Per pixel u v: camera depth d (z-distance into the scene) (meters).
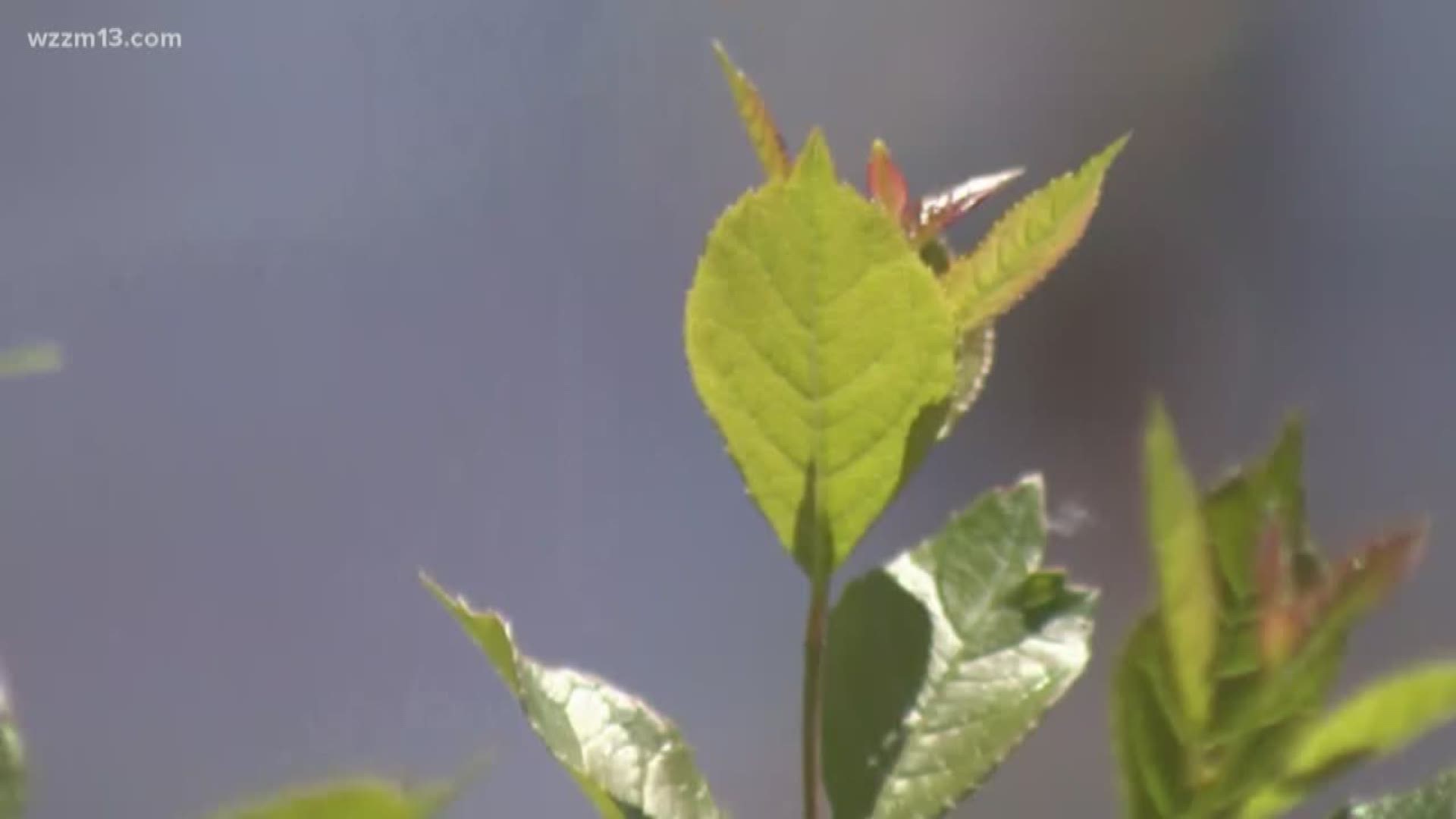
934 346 0.39
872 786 0.40
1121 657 0.37
